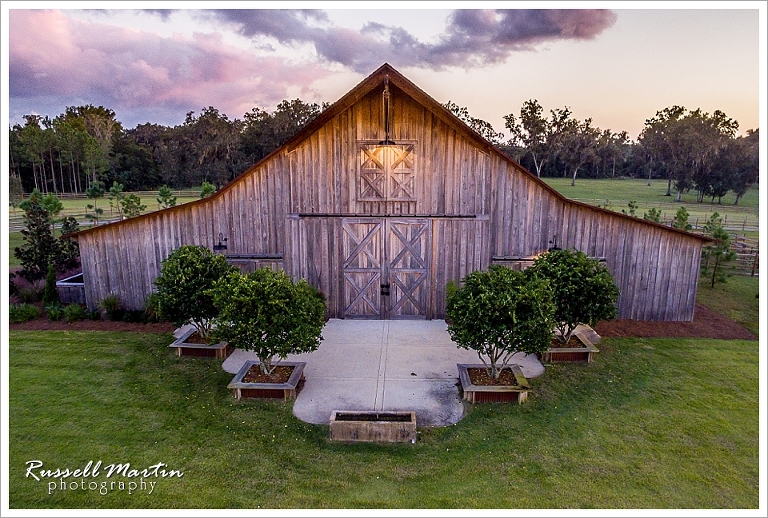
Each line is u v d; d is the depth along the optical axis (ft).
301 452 17.95
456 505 14.92
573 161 223.71
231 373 25.14
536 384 23.71
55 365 26.04
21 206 44.52
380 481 16.20
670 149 196.54
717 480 16.17
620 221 32.89
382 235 33.65
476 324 21.47
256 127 194.29
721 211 131.03
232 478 16.34
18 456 17.54
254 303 21.53
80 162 181.06
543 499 15.20
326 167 32.91
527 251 33.58
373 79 30.60
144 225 34.24
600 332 31.42
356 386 23.70
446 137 32.22
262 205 33.65
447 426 19.86
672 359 26.89
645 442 18.53
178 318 26.81
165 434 19.16
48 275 36.27
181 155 202.08
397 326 33.14
